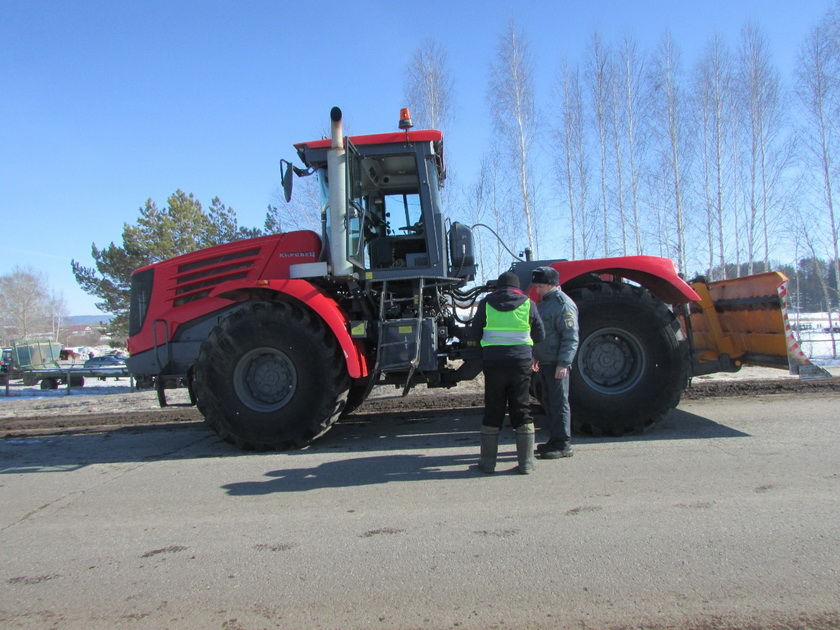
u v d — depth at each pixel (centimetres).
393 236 574
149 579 276
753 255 1675
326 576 271
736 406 619
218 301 588
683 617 223
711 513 322
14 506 396
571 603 237
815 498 338
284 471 449
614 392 510
